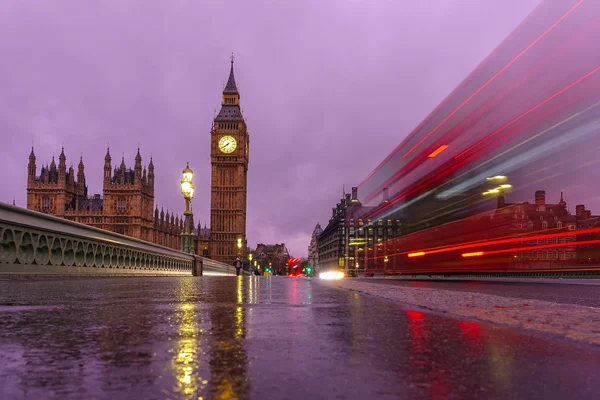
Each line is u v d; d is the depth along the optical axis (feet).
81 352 6.70
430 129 85.92
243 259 491.72
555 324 10.29
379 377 5.39
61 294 18.70
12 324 9.65
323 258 572.51
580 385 5.10
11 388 4.77
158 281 40.50
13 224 36.37
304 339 8.07
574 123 53.26
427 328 9.70
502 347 7.44
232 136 499.51
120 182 428.97
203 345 7.38
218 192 493.77
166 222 505.66
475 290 30.27
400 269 100.12
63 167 422.00
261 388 4.86
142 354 6.61
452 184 75.00
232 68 535.19
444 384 5.09
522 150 61.16
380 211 134.62
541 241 111.75
